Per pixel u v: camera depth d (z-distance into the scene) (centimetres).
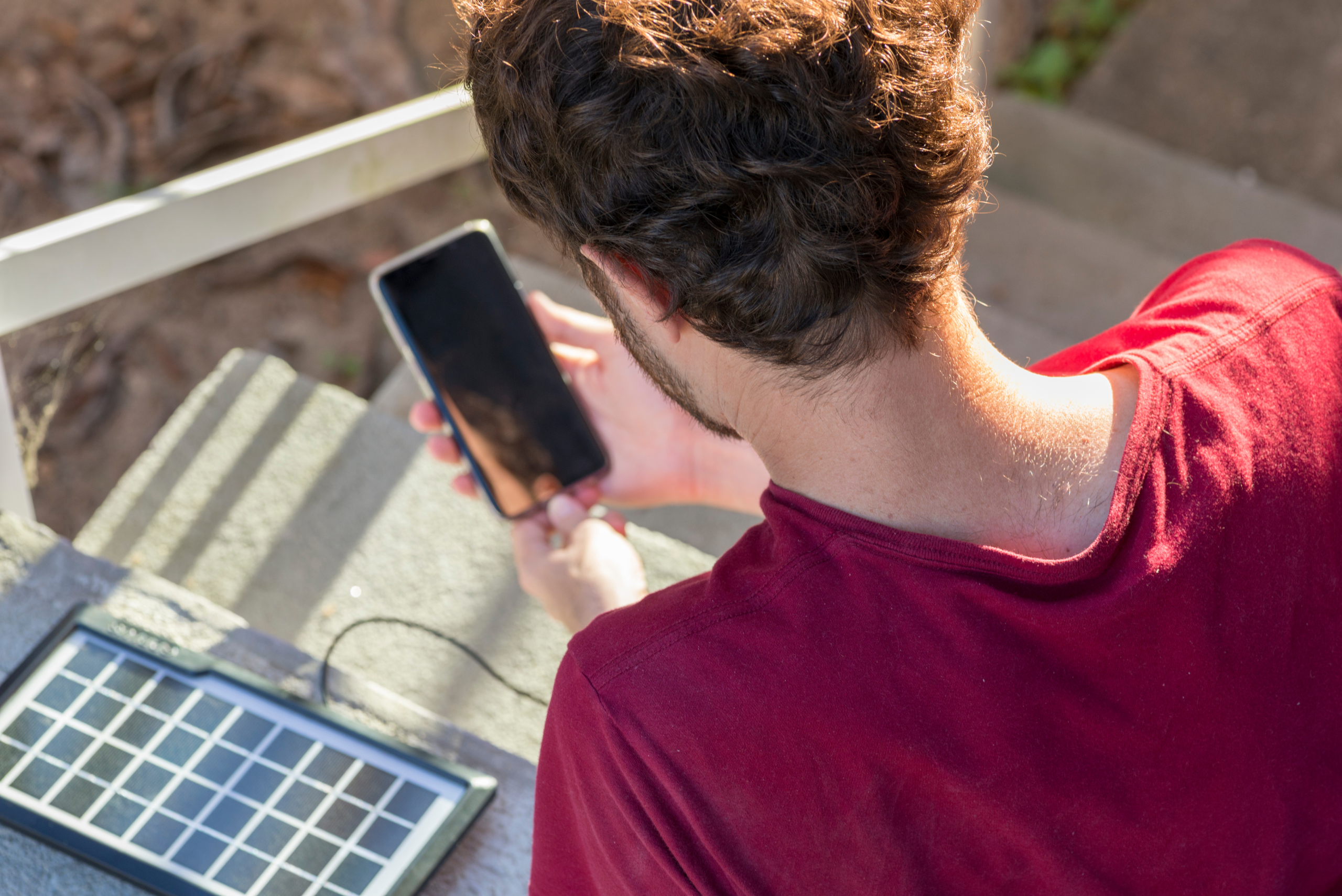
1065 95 359
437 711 143
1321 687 70
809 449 64
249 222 149
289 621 153
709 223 55
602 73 54
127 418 218
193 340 255
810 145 53
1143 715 64
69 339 175
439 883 106
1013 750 63
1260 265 81
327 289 277
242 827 102
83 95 295
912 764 63
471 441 146
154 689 110
